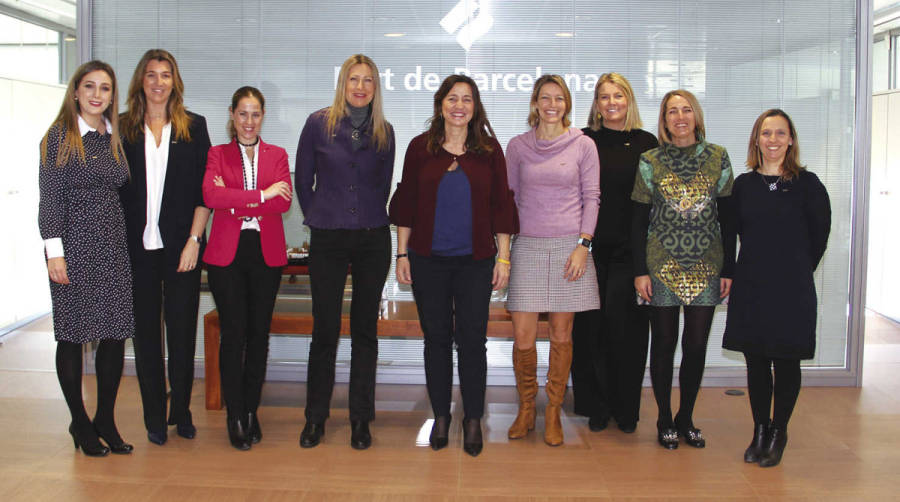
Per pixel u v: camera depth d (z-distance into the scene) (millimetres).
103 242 2930
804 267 2955
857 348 4375
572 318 3256
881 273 6875
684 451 3203
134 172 3070
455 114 3002
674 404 3980
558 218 3156
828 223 2975
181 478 2850
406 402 3984
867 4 4262
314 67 4367
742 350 3037
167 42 4398
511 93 4359
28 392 4062
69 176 2867
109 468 2943
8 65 5922
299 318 3734
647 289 3182
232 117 3199
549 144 3143
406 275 3211
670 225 3135
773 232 2980
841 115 4355
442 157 3062
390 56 4355
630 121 3354
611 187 3287
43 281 6582
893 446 3283
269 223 3166
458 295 3127
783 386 3037
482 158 3084
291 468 2965
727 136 4367
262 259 3154
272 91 4391
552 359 3271
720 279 3188
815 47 4328
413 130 4387
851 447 3268
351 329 3250
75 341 2920
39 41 6324
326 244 3084
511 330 3662
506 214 3100
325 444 3260
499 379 4406
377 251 3143
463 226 3045
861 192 4336
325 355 3215
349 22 4344
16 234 6090
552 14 4316
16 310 6113
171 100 3102
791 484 2838
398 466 2998
